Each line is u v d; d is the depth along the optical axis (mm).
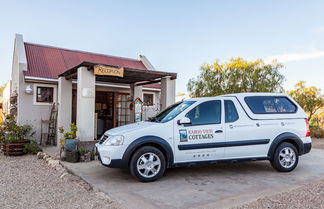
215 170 5855
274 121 5547
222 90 11969
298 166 6297
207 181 4906
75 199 3840
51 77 10711
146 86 13664
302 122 5781
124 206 3535
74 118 11477
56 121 10539
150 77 9883
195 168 6059
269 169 5957
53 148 9336
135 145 4691
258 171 5754
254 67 11828
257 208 3379
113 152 4664
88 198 3885
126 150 4684
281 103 5820
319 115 15531
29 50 11992
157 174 4832
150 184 4680
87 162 6629
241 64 11859
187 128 5008
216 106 5332
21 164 6586
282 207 3381
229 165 6402
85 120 7449
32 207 3518
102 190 4293
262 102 5656
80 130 7375
